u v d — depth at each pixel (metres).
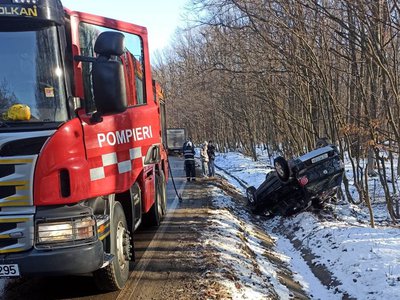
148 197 7.31
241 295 5.41
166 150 11.51
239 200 14.30
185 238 8.09
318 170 10.29
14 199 4.01
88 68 4.92
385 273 6.39
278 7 12.12
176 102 49.78
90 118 4.70
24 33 4.34
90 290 5.57
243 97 28.09
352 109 13.59
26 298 5.39
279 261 8.13
